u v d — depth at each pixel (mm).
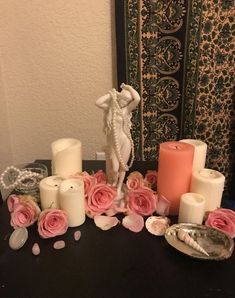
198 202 684
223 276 584
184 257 628
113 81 1205
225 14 1023
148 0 1022
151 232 692
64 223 666
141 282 569
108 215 740
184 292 549
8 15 1125
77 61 1182
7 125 1266
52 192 697
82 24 1129
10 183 810
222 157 1217
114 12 1106
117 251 644
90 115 1259
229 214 702
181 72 1105
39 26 1137
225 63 1080
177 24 1047
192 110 1134
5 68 1201
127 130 732
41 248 645
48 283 563
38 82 1219
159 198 761
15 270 591
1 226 717
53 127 1286
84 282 566
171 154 714
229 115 1161
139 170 979
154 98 1145
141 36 1066
